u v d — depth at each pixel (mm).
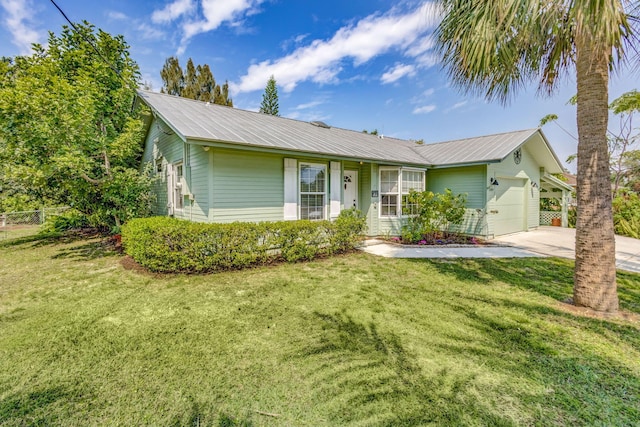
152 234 5164
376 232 9648
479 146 10492
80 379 2363
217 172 6199
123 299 4098
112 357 2670
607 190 3529
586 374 2373
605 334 3033
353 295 4262
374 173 9570
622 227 10234
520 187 11289
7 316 3562
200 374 2412
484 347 2801
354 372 2418
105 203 8195
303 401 2100
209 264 5324
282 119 10453
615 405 2035
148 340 2969
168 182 8156
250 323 3350
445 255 6996
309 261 6363
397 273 5438
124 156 7891
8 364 2570
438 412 1969
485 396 2125
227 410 2021
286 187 7227
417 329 3180
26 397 2160
